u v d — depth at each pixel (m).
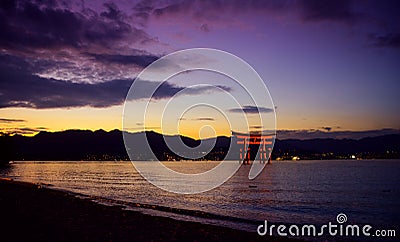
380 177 87.81
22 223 17.80
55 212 22.25
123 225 18.53
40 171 130.38
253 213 31.23
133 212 24.02
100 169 153.88
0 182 51.97
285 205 37.84
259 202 40.22
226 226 23.50
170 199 42.09
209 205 36.81
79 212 22.70
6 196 31.48
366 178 84.56
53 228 16.69
